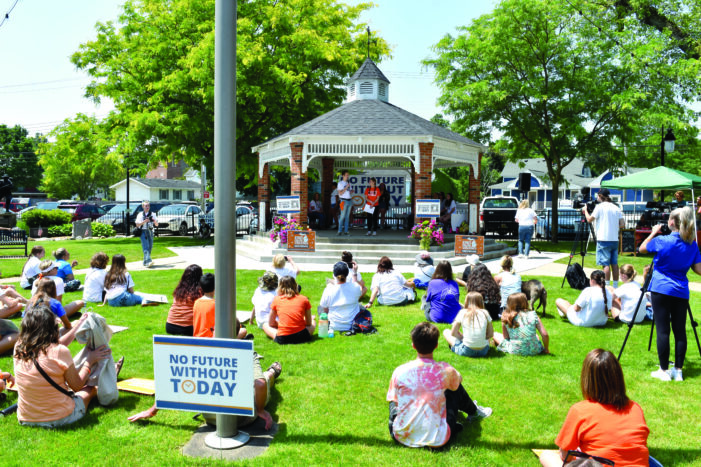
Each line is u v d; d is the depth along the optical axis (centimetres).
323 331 734
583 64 2038
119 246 1978
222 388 407
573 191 4569
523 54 2028
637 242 1667
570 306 831
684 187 1495
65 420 461
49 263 850
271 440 441
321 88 2391
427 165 1488
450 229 1881
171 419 479
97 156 2231
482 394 535
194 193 6762
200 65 2009
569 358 648
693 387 556
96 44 2192
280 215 1596
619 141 2220
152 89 2177
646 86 1942
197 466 397
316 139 1515
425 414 426
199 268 707
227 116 420
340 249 1486
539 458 403
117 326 780
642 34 1994
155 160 2302
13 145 7612
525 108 2103
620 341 724
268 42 2178
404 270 1320
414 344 434
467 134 2314
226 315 429
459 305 805
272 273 791
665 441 440
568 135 2111
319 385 560
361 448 426
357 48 2434
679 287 569
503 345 675
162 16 2150
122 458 408
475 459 409
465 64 2152
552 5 1934
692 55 1897
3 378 539
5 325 654
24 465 394
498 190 5175
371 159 2141
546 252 1798
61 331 660
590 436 332
